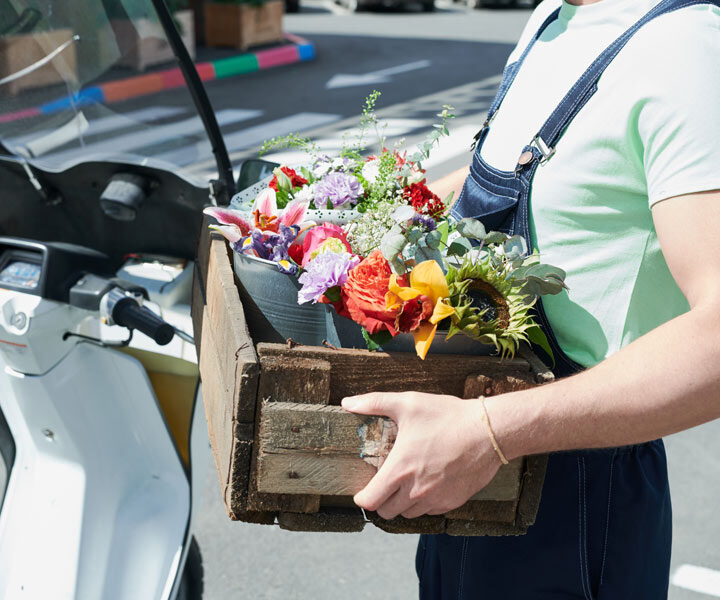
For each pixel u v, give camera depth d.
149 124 1.68
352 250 1.09
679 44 0.96
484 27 15.61
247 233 1.16
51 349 1.50
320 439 0.97
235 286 1.15
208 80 10.11
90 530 1.59
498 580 1.24
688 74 0.95
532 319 1.13
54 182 1.62
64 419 1.54
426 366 1.00
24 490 1.63
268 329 1.11
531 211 1.12
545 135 1.09
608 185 1.04
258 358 0.98
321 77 10.35
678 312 1.11
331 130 7.38
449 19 16.75
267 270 1.08
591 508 1.18
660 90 0.96
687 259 0.92
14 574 1.60
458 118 7.66
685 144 0.93
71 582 1.57
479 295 1.03
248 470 1.00
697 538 2.67
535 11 1.33
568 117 1.07
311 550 2.59
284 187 1.26
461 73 10.57
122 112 1.67
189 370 1.63
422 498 0.96
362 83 9.86
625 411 0.91
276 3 12.20
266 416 0.96
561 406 0.92
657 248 1.06
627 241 1.06
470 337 1.01
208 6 11.70
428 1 17.64
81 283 1.45
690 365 0.89
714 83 0.94
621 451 1.18
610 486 1.18
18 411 1.56
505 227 1.16
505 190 1.15
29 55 1.67
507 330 1.03
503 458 0.94
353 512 1.04
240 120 7.82
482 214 1.17
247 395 0.97
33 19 1.63
